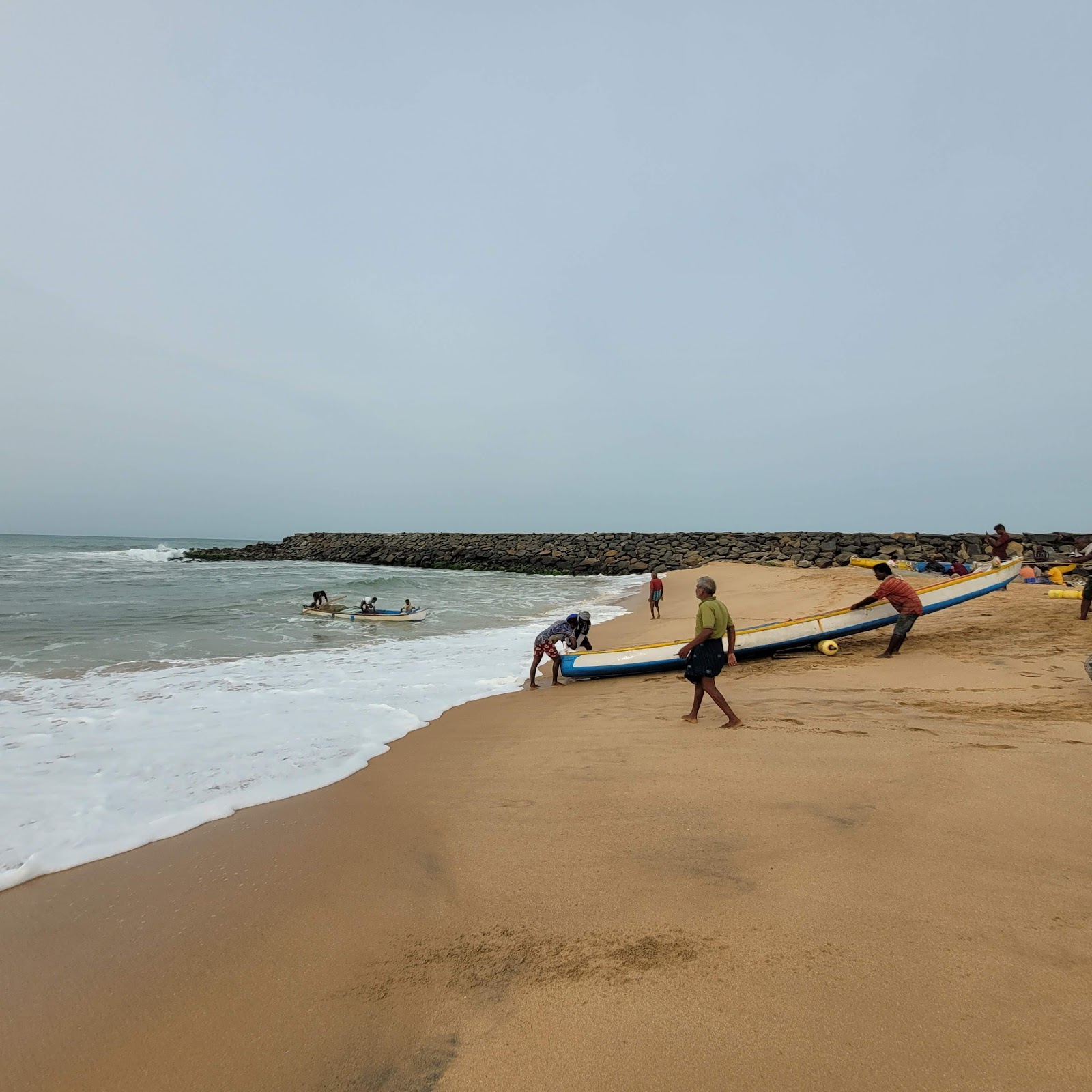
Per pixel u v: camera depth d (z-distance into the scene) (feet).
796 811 12.16
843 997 6.88
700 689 19.69
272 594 72.90
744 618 45.85
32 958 9.11
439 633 47.50
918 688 22.56
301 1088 6.36
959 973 7.07
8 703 25.38
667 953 7.97
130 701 25.73
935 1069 5.85
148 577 97.19
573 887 9.92
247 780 16.78
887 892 8.89
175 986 8.23
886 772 13.85
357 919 9.56
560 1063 6.37
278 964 8.57
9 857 12.51
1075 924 7.85
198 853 12.44
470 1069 6.41
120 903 10.60
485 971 8.00
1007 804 11.74
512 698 26.68
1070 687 21.01
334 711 24.17
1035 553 94.12
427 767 17.37
